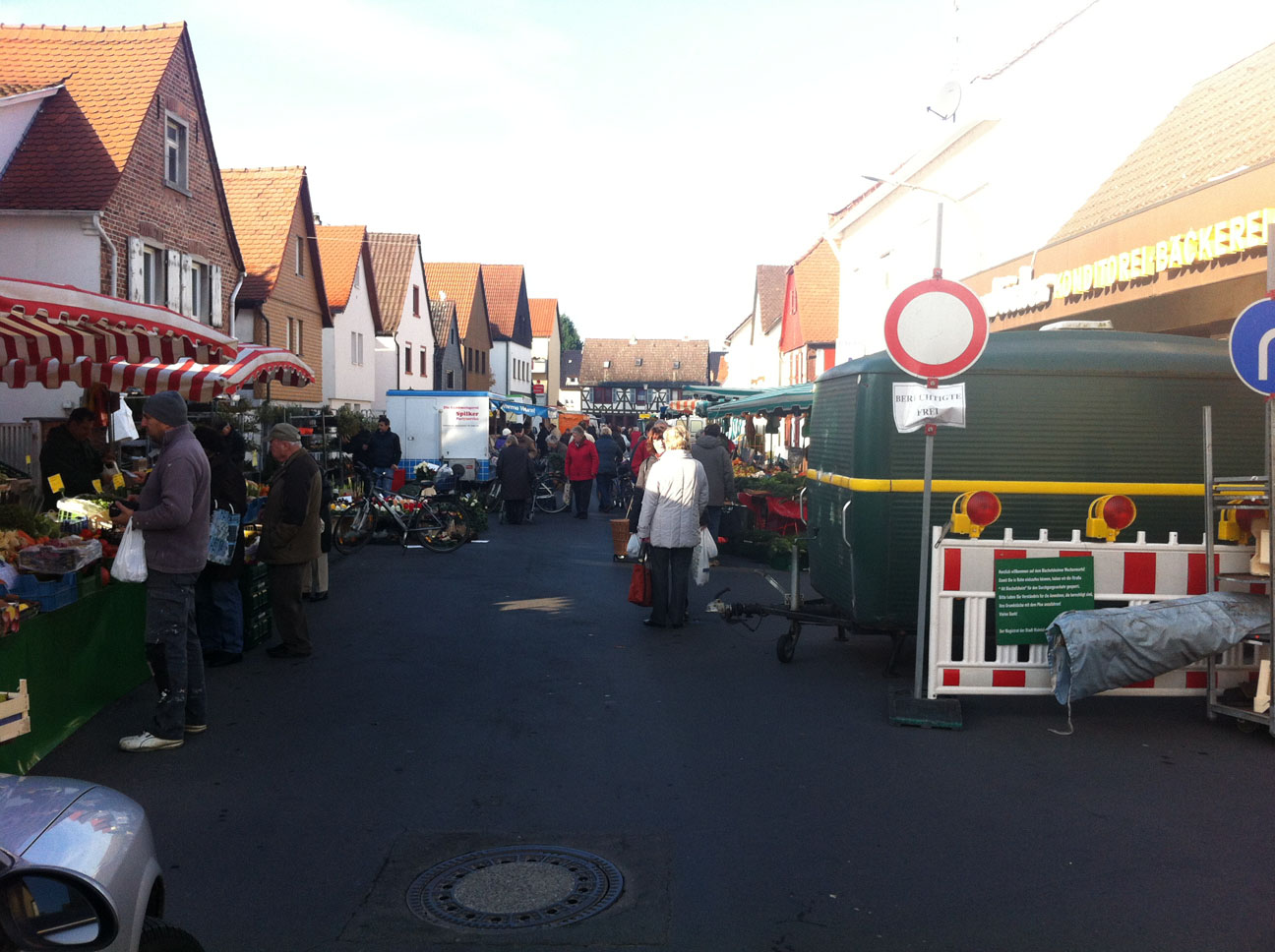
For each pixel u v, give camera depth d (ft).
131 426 49.19
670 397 297.94
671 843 15.55
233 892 13.96
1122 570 22.54
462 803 17.24
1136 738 20.92
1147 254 36.99
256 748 20.22
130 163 67.41
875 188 78.64
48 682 19.99
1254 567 21.88
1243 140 38.32
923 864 14.71
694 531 33.14
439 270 201.36
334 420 59.47
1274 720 20.43
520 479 71.15
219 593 27.40
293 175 108.17
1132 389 25.89
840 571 27.55
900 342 22.56
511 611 35.91
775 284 165.37
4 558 19.42
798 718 22.43
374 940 12.63
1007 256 57.67
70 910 7.64
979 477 25.79
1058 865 14.65
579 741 20.72
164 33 74.33
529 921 13.08
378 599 38.40
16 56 72.59
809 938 12.57
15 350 29.43
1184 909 13.30
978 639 22.56
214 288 82.38
